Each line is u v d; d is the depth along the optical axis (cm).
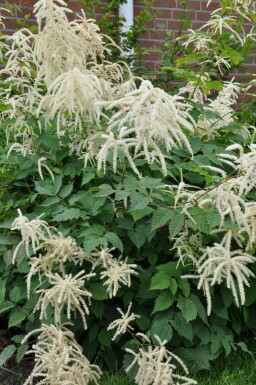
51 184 315
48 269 285
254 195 312
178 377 256
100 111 311
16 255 300
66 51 315
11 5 538
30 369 316
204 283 269
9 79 358
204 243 294
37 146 341
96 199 299
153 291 301
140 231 297
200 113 370
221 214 257
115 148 259
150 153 278
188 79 386
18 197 350
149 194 284
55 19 319
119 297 320
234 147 255
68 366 260
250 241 262
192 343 299
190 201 280
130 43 577
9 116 353
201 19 662
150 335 287
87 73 326
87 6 564
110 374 310
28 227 270
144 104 257
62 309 292
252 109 486
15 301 302
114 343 318
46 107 320
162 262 331
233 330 338
